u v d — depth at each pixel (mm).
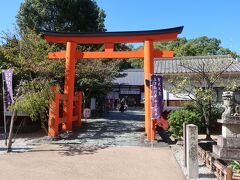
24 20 23234
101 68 19984
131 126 16406
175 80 14562
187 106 13023
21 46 13344
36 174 7109
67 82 13617
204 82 13547
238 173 6633
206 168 7730
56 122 12227
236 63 17016
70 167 7809
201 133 14320
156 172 7410
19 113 12953
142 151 10109
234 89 12203
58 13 23359
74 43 13789
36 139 12133
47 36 13789
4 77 10500
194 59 20484
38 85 10961
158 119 11680
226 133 8156
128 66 45125
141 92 38250
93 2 24594
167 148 10766
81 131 14391
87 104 22266
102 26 25828
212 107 14055
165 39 12867
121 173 7289
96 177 6918
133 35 12984
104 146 10938
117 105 34094
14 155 9242
